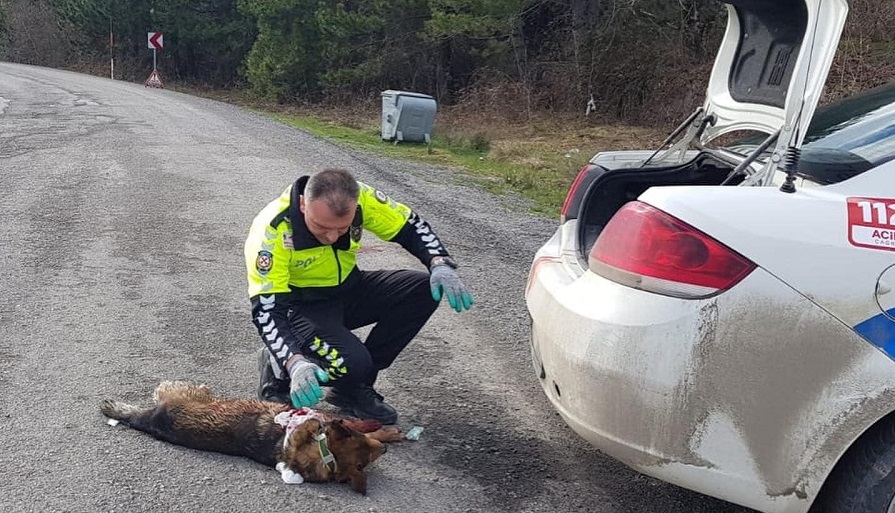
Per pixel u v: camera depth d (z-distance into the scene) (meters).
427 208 9.34
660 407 2.65
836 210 2.62
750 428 2.61
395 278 3.90
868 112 3.14
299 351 3.35
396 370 4.54
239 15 37.16
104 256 6.50
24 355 4.46
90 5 39.69
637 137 19.47
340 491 3.30
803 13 3.24
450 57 28.33
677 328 2.61
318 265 3.62
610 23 24.16
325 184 3.35
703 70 21.98
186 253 6.71
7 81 27.58
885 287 2.52
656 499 3.35
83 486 3.22
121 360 4.47
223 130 15.48
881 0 18.08
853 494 2.61
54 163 10.70
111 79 36.56
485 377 4.50
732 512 3.27
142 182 9.63
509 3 23.59
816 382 2.55
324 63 29.19
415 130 16.53
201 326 5.05
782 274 2.56
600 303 2.78
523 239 8.05
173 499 3.17
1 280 5.73
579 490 3.39
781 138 2.83
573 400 2.87
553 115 23.83
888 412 2.51
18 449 3.47
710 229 2.62
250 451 3.45
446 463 3.56
